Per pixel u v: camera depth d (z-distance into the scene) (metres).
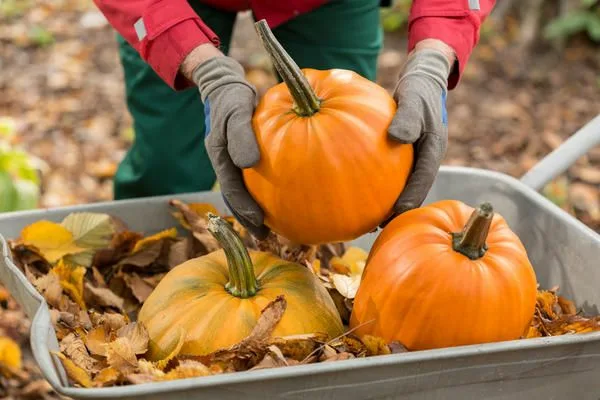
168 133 2.36
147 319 1.68
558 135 4.58
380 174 1.59
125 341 1.56
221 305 1.63
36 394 2.69
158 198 2.11
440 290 1.54
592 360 1.55
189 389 1.34
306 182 1.56
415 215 1.64
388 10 5.95
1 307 3.10
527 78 5.23
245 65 5.33
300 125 1.57
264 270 1.73
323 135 1.56
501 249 1.60
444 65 1.78
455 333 1.55
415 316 1.56
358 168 1.57
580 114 4.82
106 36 5.75
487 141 4.53
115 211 2.08
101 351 1.62
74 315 1.79
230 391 1.36
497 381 1.51
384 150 1.59
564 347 1.50
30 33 5.64
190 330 1.61
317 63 2.41
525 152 4.43
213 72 1.73
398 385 1.45
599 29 5.43
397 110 1.63
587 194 4.03
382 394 1.45
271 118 1.60
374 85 1.67
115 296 1.95
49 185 3.98
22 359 2.83
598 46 5.58
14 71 5.20
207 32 1.83
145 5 1.84
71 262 2.01
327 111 1.59
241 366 1.55
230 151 1.59
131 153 2.47
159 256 2.10
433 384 1.47
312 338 1.57
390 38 5.85
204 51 1.78
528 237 2.05
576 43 5.61
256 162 1.57
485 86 5.14
